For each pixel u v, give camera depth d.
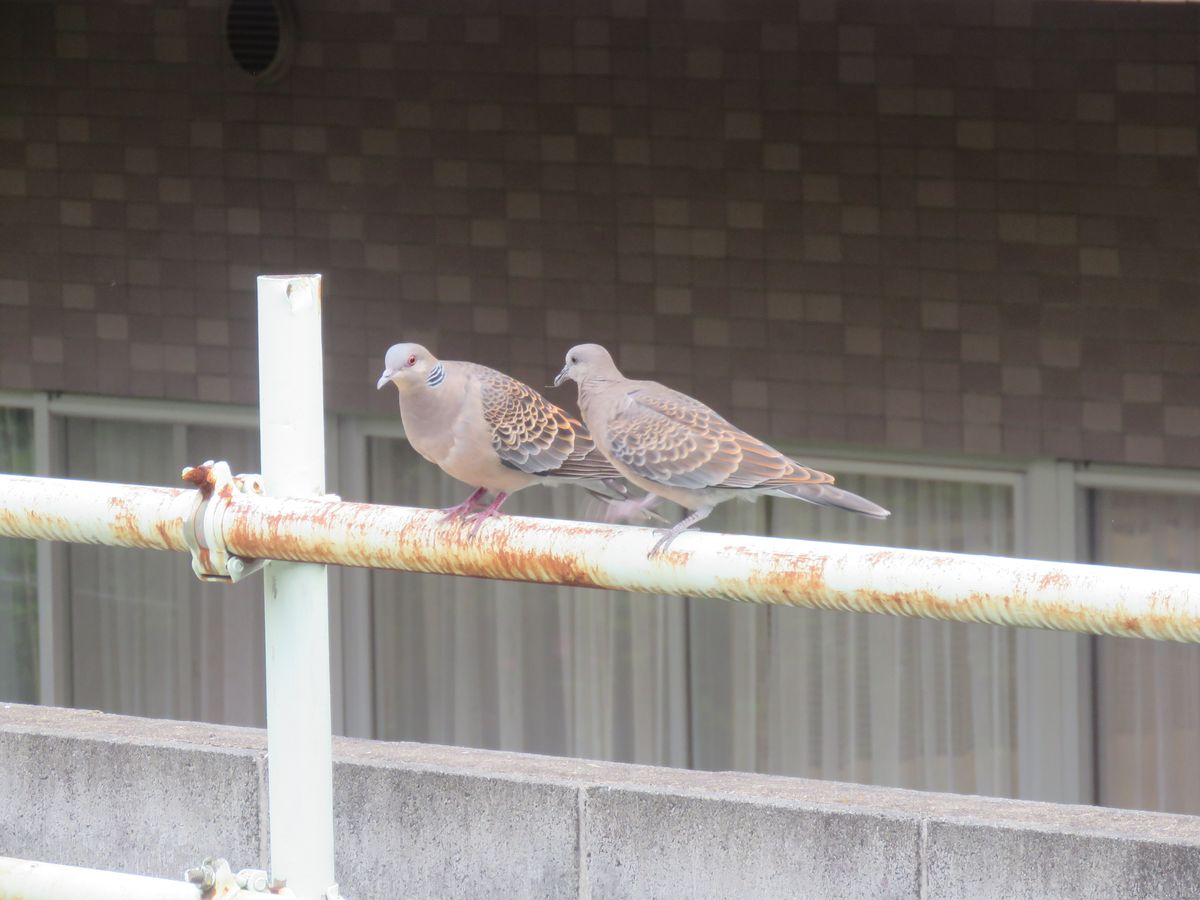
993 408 11.67
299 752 4.77
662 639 13.45
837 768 13.06
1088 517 11.89
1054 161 11.26
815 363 12.03
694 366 12.31
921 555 4.12
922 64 11.45
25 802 7.43
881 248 11.75
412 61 12.68
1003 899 6.29
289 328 4.59
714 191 12.08
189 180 13.39
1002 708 12.58
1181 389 11.21
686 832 6.61
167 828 7.22
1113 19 10.96
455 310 12.87
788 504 12.85
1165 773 12.25
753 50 11.83
